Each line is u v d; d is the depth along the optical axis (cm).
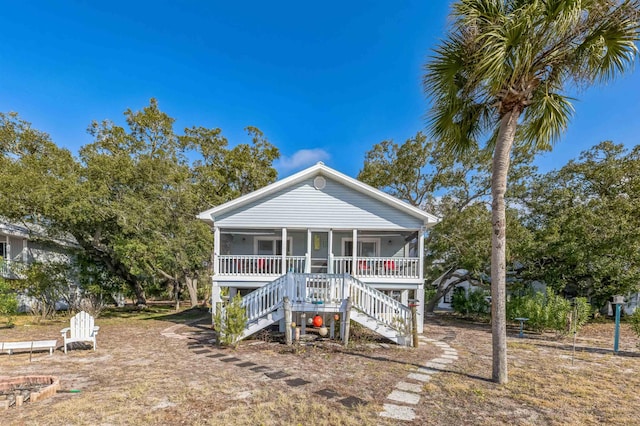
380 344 934
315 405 486
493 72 510
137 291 1981
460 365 726
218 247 1299
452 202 2053
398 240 1492
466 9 538
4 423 420
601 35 518
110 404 484
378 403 500
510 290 1655
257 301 1001
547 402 511
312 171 1303
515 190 1919
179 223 1736
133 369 676
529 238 1573
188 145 2208
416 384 591
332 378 623
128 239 1509
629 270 1432
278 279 1015
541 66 556
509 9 546
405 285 1247
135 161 1759
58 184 1323
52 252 1989
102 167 1480
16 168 1344
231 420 436
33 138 1697
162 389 552
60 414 447
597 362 780
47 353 829
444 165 2027
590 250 1450
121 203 1509
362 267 1294
